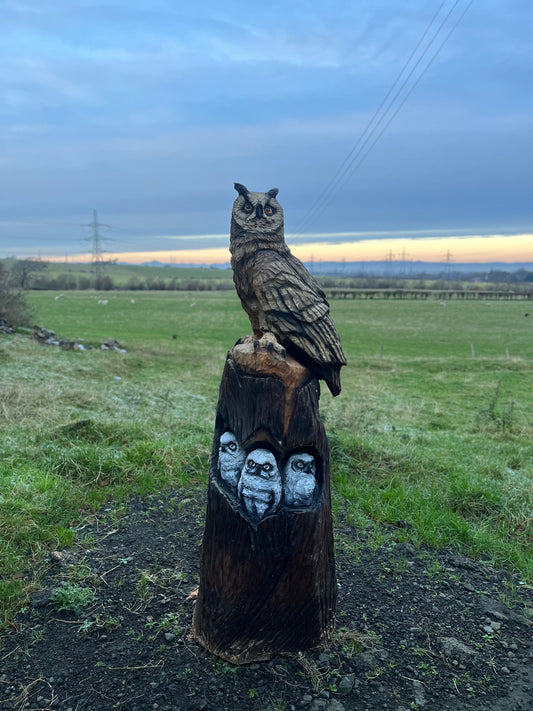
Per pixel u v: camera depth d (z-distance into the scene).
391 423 9.85
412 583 4.03
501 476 6.62
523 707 2.81
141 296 52.56
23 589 3.64
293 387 2.89
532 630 3.51
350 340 26.36
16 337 14.52
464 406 12.28
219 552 2.93
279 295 3.05
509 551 4.57
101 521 4.86
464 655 3.21
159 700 2.74
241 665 2.99
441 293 57.00
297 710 2.71
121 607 3.57
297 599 2.94
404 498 5.48
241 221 3.37
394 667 3.08
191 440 6.94
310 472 2.95
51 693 2.80
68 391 9.27
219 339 24.53
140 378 12.86
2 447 6.06
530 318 37.53
